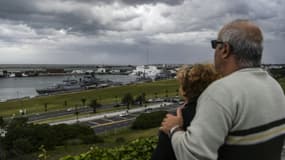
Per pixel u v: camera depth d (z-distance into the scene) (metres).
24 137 38.19
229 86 1.96
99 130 61.22
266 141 1.94
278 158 2.07
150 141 4.75
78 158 4.17
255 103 1.94
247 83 2.00
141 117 57.06
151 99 122.56
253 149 1.91
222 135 1.87
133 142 4.81
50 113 99.12
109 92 157.25
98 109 102.00
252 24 2.12
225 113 1.88
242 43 2.06
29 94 188.62
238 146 1.90
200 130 1.88
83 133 46.09
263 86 2.04
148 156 4.52
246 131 1.90
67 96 148.62
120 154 4.43
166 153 2.19
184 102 2.41
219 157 1.96
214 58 2.25
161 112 59.78
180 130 2.12
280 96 2.12
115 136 47.72
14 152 31.83
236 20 2.16
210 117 1.89
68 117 86.38
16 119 49.50
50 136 39.94
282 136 2.05
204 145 1.85
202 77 2.31
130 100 106.31
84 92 160.88
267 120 1.96
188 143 1.90
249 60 2.08
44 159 5.38
